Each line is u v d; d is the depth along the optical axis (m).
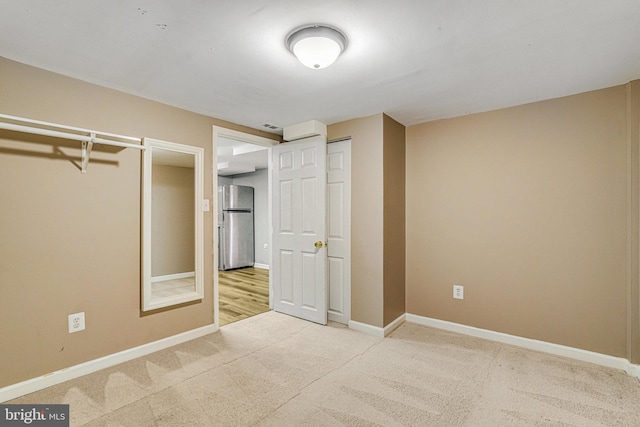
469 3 1.39
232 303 3.91
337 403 1.85
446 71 2.05
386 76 2.12
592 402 1.86
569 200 2.44
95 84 2.24
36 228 1.99
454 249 2.98
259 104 2.66
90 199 2.21
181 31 1.61
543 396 1.92
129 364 2.31
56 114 2.07
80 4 1.39
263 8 1.43
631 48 1.77
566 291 2.44
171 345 2.62
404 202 3.27
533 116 2.59
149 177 2.49
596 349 2.33
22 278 1.93
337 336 2.86
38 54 1.84
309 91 2.38
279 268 3.55
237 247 6.35
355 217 3.06
